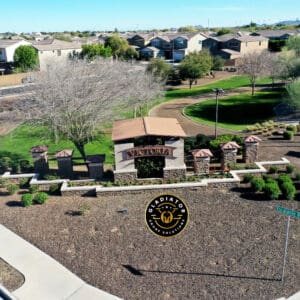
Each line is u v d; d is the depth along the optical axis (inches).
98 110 920.3
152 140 832.3
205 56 2380.7
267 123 1311.5
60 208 738.8
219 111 1641.2
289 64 1882.4
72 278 533.6
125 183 805.2
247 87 2244.1
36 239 632.4
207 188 796.0
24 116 911.7
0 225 678.5
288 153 1021.2
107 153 1080.8
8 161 1016.9
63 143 1187.3
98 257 580.7
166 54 3784.5
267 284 510.0
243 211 700.7
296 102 1389.0
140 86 1375.5
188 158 950.4
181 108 1717.5
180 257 573.6
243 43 3508.9
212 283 515.5
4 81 2343.8
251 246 593.9
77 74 1004.6
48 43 3316.9
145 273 541.0
